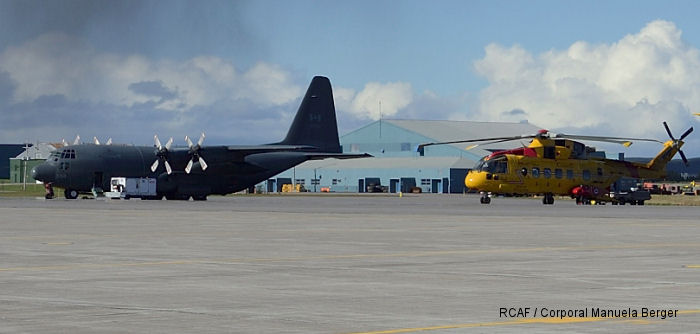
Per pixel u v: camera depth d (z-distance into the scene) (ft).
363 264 73.51
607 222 142.20
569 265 73.00
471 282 61.41
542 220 148.15
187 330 42.37
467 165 500.33
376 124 543.39
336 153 311.47
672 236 108.06
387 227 126.52
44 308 49.14
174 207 205.05
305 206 222.07
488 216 163.73
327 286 59.16
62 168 271.08
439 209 203.41
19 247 89.56
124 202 246.88
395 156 535.19
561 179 253.85
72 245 92.27
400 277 64.39
